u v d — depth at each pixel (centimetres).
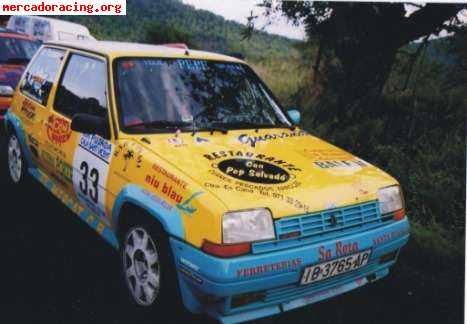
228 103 375
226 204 251
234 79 398
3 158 594
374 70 747
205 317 302
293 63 1048
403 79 798
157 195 278
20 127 463
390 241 306
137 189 292
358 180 309
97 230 354
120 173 311
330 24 746
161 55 375
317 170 309
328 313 328
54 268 350
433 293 377
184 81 367
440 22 692
